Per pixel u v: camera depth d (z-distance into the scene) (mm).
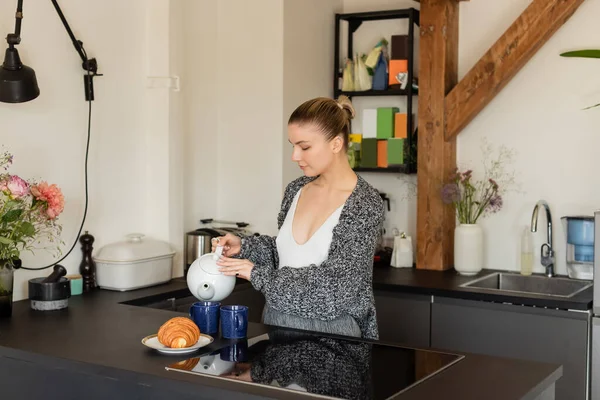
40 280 2846
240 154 4098
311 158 2410
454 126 3871
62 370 2146
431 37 3893
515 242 3965
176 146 3617
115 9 3426
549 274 3803
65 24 3148
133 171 3551
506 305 3322
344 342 2264
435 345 3502
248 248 2639
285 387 1814
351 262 2346
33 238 2836
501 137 3980
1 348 2271
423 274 3867
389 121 4168
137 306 2910
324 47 4320
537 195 3906
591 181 3770
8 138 2949
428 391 1810
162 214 3594
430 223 3977
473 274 3846
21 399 2250
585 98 3766
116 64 3441
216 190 4152
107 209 3420
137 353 2164
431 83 3908
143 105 3592
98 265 3250
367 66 4246
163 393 1942
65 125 3199
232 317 2281
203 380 1872
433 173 3941
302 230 2518
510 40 3680
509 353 3326
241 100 4074
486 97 3781
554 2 3553
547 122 3863
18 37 2791
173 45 3584
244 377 1894
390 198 4332
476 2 4012
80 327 2525
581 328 3162
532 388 1848
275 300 2379
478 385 1863
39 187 2752
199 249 3756
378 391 1797
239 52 4066
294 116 2426
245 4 4035
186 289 3322
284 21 3951
